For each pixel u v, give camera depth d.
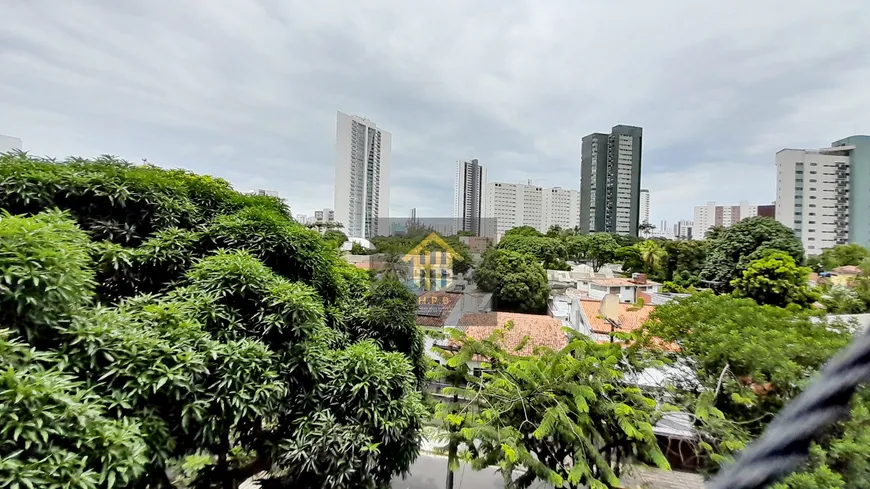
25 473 2.31
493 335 6.77
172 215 5.08
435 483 7.90
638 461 5.36
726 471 1.19
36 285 2.81
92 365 3.13
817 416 0.98
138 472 2.89
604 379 5.29
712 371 6.05
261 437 4.81
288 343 4.60
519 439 4.95
